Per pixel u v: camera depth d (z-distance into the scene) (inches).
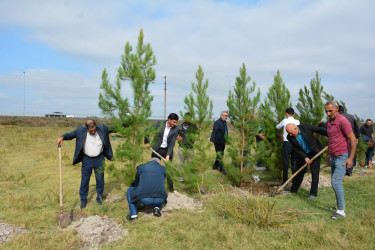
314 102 310.3
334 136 179.5
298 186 239.1
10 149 502.3
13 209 198.2
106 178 307.4
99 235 151.6
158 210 184.5
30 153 464.4
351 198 215.5
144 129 229.3
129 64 230.4
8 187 257.1
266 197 229.8
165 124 245.3
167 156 233.0
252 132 280.8
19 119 1200.8
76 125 1175.0
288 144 262.4
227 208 183.8
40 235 153.3
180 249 137.9
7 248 137.3
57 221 175.9
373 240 135.0
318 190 247.8
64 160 397.1
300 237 138.9
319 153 214.4
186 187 269.7
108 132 219.6
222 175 321.1
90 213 189.2
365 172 332.5
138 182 201.0
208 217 178.4
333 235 137.8
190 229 161.2
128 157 220.1
